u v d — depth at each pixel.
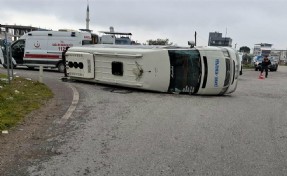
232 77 14.59
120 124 8.09
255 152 6.14
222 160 5.66
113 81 15.42
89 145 6.34
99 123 8.11
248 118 9.44
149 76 14.19
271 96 15.36
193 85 14.14
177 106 10.96
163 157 5.75
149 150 6.12
